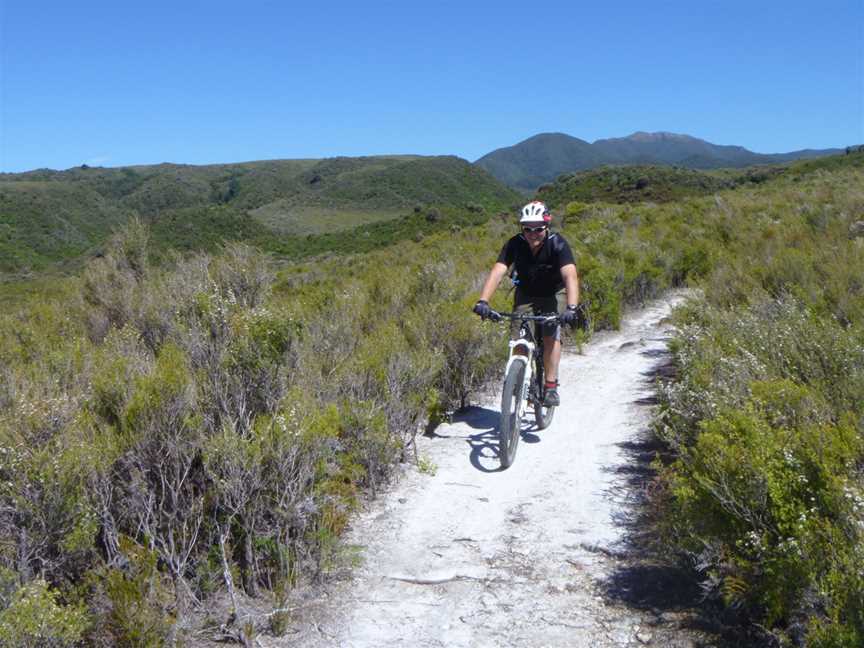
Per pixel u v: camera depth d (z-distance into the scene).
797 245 13.34
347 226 194.88
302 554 4.21
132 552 3.69
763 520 3.54
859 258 8.78
